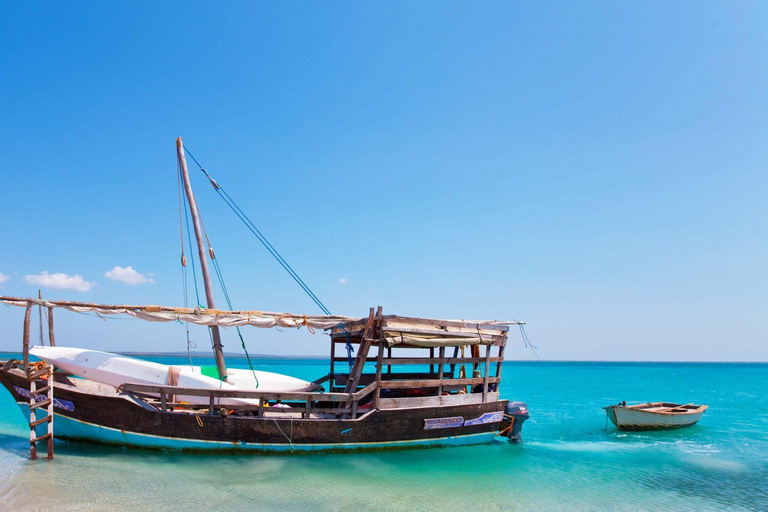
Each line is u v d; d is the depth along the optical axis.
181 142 19.00
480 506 12.26
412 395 19.28
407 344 16.28
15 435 18.33
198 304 17.80
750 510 12.49
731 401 42.31
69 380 17.03
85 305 15.10
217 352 17.22
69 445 15.55
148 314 15.44
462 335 17.56
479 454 17.81
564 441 21.61
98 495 11.69
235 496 12.02
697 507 12.67
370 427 15.91
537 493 13.51
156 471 13.55
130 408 14.79
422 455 16.81
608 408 24.78
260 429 15.01
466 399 17.67
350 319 17.42
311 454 15.35
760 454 19.16
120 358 16.19
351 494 12.57
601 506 12.63
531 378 84.75
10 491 11.66
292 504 11.66
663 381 75.62
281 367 104.12
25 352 14.45
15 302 14.53
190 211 18.80
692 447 20.55
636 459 18.06
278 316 16.75
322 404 18.83
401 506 11.96
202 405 16.66
